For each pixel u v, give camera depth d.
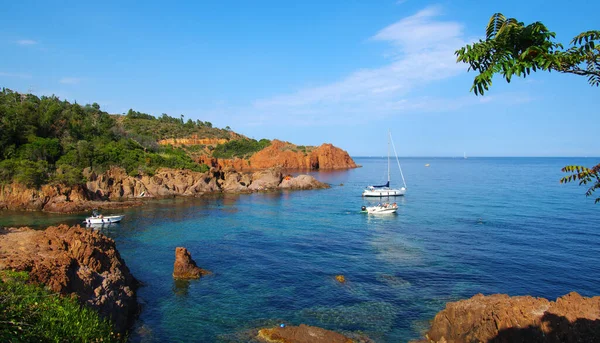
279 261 33.75
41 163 68.38
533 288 26.66
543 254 34.75
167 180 86.50
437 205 69.62
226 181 99.25
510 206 65.31
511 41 6.46
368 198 83.56
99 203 65.38
